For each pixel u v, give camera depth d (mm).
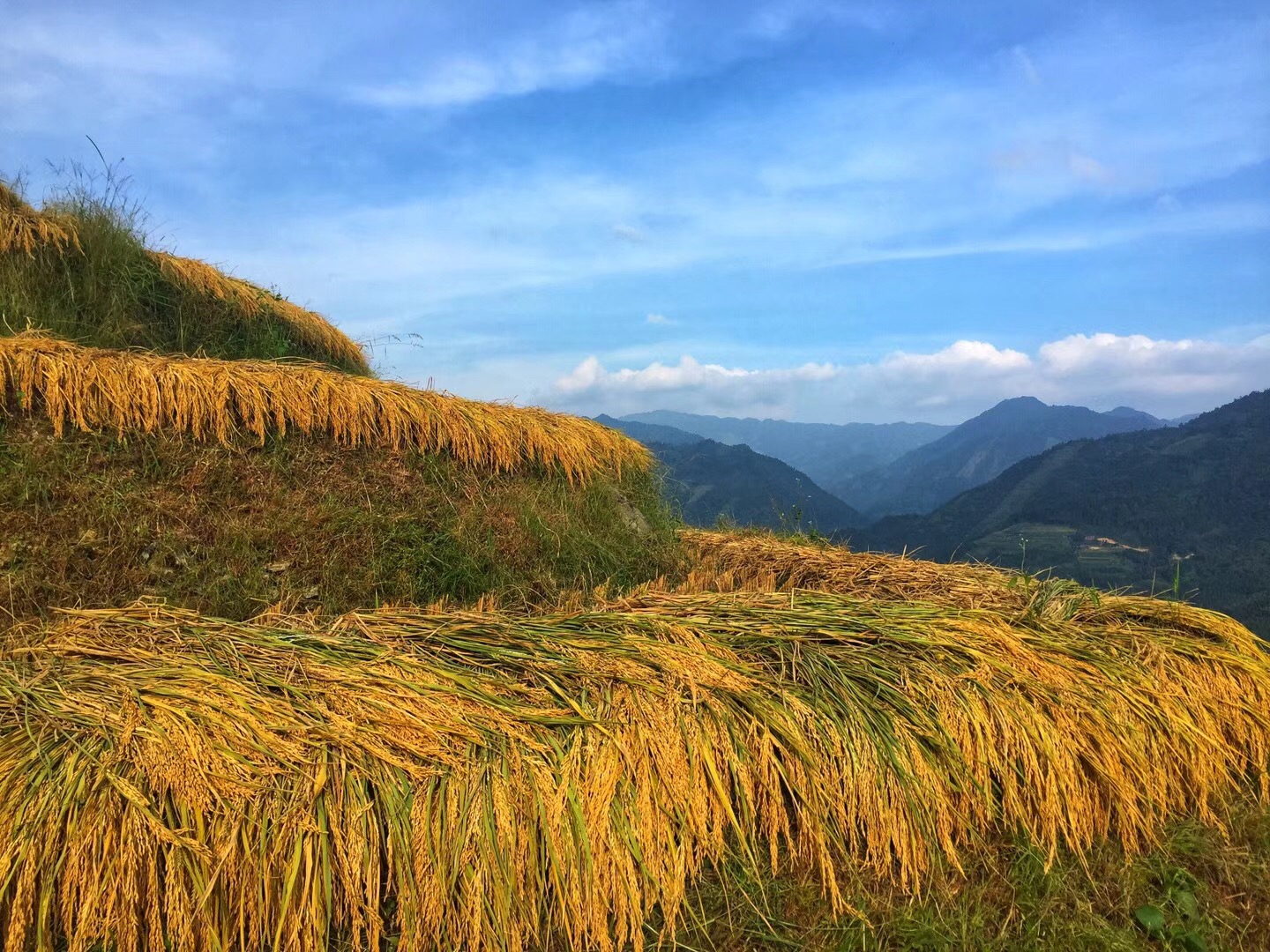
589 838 2459
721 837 2666
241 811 2225
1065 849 3012
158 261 6777
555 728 2758
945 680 3215
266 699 2627
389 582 4031
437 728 2631
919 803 2811
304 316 8234
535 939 2359
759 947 2482
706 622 3596
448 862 2336
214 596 3580
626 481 5906
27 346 3795
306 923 2172
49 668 2688
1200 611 4203
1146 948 2592
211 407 3984
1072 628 3893
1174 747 3289
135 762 2273
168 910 2086
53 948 2061
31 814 2098
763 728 2881
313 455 4254
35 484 3447
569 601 4238
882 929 2561
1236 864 2996
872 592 4758
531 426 5172
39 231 5867
